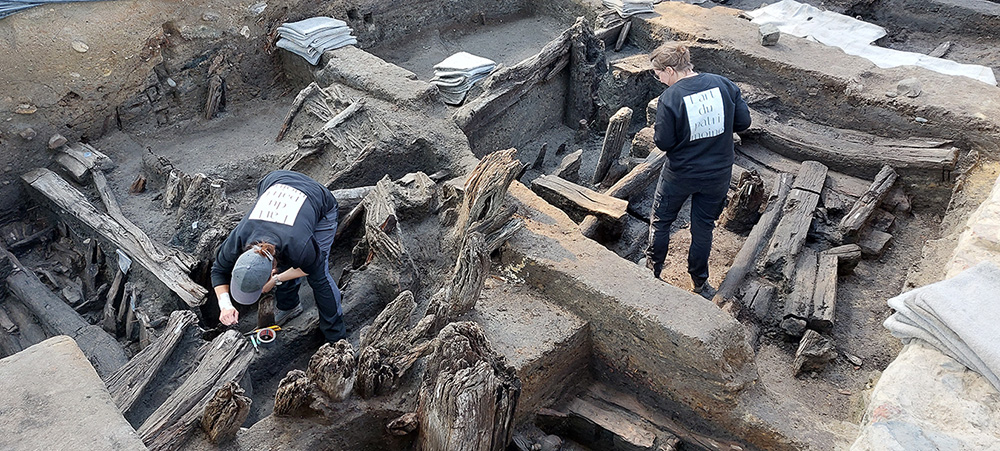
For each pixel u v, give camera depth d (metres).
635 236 6.00
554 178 6.05
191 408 3.75
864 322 5.18
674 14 8.70
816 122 7.29
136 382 4.12
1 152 6.35
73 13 6.38
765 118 6.91
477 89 7.24
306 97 7.07
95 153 6.65
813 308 5.01
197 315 5.18
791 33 8.77
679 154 4.71
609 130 6.45
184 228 5.86
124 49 6.75
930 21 9.88
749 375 4.02
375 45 8.88
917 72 7.06
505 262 4.70
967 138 6.27
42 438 2.50
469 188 4.80
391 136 6.38
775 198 6.07
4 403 2.61
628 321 4.12
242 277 3.81
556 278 4.40
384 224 5.12
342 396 3.59
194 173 6.55
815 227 5.82
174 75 7.21
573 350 4.32
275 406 3.58
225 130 7.41
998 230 4.14
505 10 9.95
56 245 6.43
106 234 5.69
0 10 5.96
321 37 7.46
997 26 9.34
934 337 3.46
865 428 3.26
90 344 5.39
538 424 4.36
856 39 8.59
